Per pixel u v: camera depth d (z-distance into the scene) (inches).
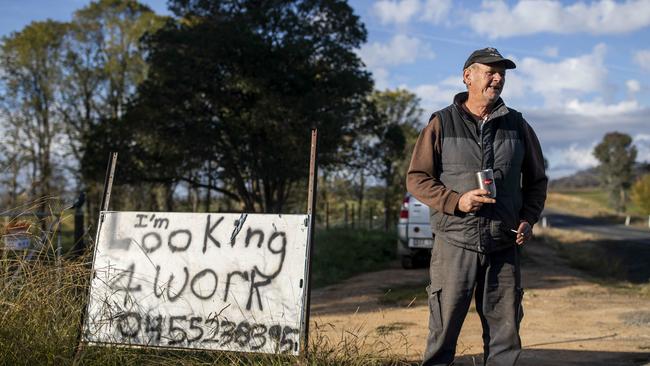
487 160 149.9
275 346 160.2
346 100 1317.7
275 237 166.7
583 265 587.8
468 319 294.4
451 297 149.4
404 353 203.6
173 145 1205.7
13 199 218.7
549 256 682.8
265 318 162.6
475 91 152.7
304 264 163.0
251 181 1357.0
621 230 2034.9
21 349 155.7
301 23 1294.3
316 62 1310.3
